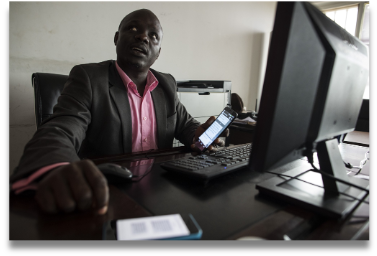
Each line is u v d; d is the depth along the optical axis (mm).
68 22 1671
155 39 1016
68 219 343
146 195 439
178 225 304
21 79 1527
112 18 1869
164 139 1058
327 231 342
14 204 377
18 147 1551
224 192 469
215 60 2684
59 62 1665
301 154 441
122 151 951
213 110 1820
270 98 332
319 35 362
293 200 418
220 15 2627
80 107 817
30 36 1534
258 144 352
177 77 2385
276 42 320
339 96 432
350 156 806
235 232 327
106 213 365
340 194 444
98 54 1833
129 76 1027
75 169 359
